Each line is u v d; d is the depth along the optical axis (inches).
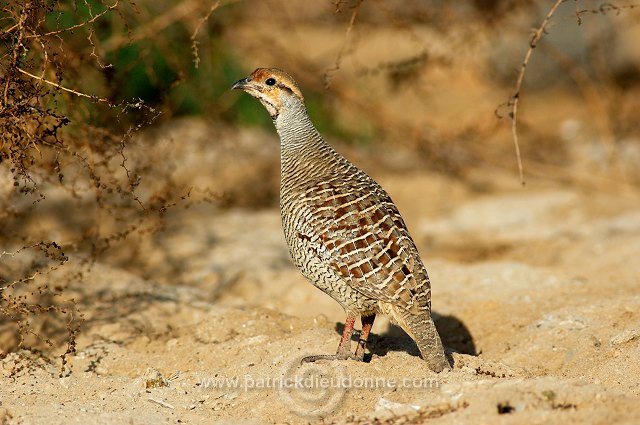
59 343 638.5
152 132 821.9
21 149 562.3
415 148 1191.6
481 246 989.2
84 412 505.4
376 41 1508.4
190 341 649.6
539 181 1246.3
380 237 538.9
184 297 748.6
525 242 988.6
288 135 618.5
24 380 569.0
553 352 619.8
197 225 1008.9
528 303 735.1
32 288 696.4
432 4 1089.4
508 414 446.3
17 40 566.6
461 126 1211.9
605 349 603.2
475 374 533.3
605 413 436.5
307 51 1401.3
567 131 1427.2
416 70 1063.0
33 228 906.7
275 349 599.5
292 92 618.2
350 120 1296.8
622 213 1082.7
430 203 1176.2
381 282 531.2
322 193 558.3
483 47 1075.9
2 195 717.3
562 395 469.1
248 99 1307.8
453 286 802.2
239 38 1116.5
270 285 811.4
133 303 715.4
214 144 1143.6
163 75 1035.3
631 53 1376.7
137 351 642.2
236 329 662.5
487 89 1382.9
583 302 719.1
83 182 884.6
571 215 1083.9
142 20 919.0
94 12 724.7
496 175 1273.4
